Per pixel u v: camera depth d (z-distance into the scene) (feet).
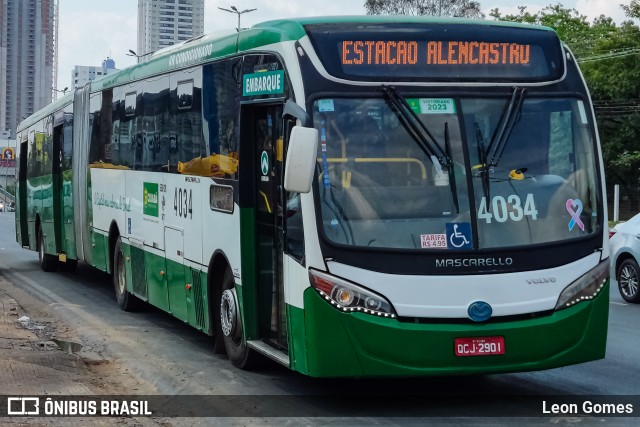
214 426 26.37
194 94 36.94
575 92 28.37
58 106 63.67
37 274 68.80
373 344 25.63
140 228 44.75
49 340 40.42
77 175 58.49
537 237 26.84
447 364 25.82
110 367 35.70
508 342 26.16
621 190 185.78
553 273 26.78
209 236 34.96
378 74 27.07
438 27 27.73
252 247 31.83
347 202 26.18
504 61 27.96
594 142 28.19
